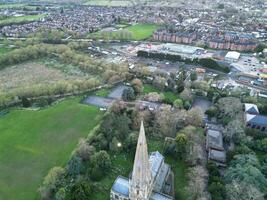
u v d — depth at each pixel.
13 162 176.75
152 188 138.00
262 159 172.38
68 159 178.38
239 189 134.00
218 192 139.25
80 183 147.38
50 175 154.75
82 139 184.50
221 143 180.75
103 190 154.00
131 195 127.38
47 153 184.75
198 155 167.12
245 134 192.12
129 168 170.25
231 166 159.25
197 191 139.75
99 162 163.75
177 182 158.88
